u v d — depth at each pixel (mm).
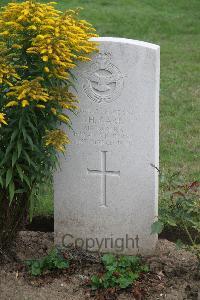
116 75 5832
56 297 5438
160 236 6797
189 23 18281
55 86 5613
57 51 5316
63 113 5930
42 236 6625
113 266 5746
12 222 5910
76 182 6137
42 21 5398
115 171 6039
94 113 5957
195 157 8781
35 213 7043
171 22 18203
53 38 5320
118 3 19875
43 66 5402
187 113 10922
